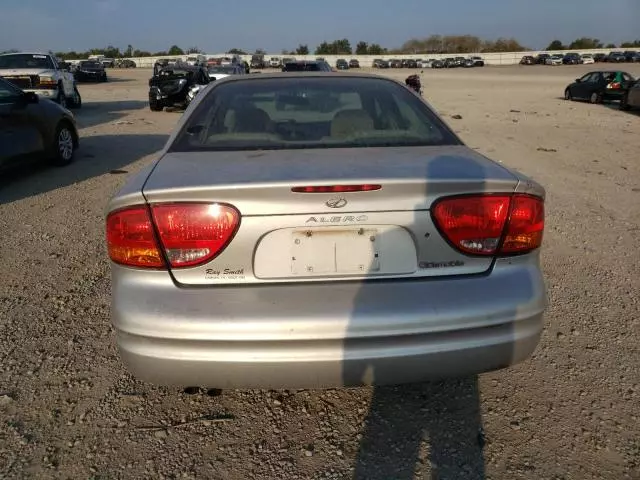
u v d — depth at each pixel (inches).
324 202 76.9
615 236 195.5
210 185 76.9
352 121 108.6
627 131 500.1
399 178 78.0
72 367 111.2
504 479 83.5
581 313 135.5
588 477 83.9
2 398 100.7
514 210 81.4
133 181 85.5
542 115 642.8
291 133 104.4
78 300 140.9
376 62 2994.6
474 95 976.9
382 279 79.0
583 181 285.7
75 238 187.8
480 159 93.6
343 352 76.1
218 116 109.8
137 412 98.3
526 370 111.2
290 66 855.7
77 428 94.0
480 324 78.4
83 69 1498.5
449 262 80.2
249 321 75.2
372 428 94.7
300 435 92.9
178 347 76.5
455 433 93.4
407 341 77.1
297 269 78.3
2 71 591.2
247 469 85.4
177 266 78.1
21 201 234.1
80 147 380.8
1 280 152.1
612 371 110.8
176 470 85.0
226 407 100.1
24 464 85.7
